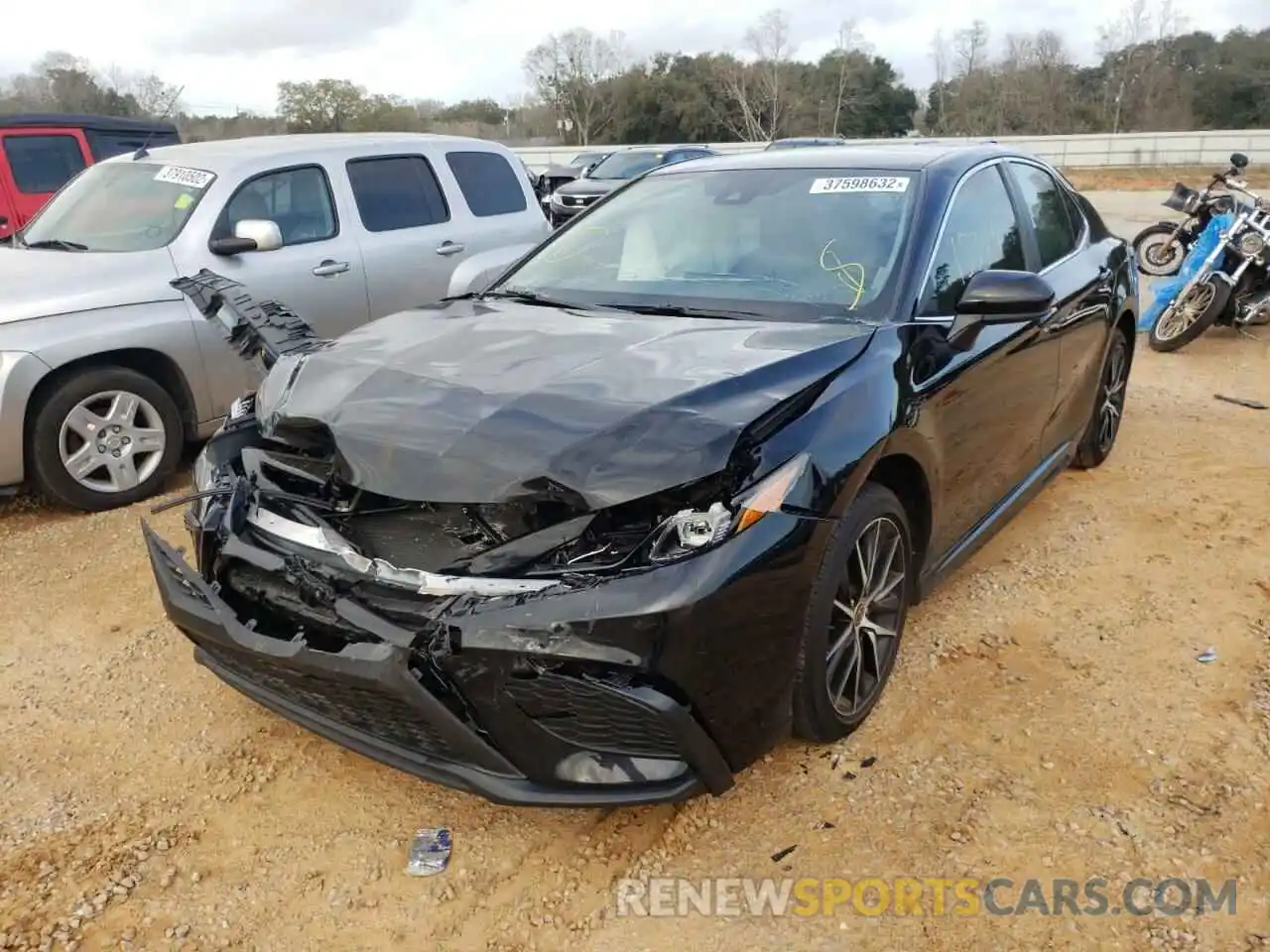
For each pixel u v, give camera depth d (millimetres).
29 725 3352
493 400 2719
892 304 3344
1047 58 59469
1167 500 5090
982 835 2771
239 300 3713
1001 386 3738
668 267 3787
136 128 10820
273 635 2693
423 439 2613
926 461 3189
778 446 2631
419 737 2543
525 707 2396
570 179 19625
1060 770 3033
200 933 2502
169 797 3000
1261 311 8828
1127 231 18047
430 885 2646
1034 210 4531
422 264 6617
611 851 2748
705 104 58469
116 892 2629
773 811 2877
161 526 5004
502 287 4047
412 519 2648
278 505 2906
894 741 3168
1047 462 4594
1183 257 11078
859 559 2990
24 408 4805
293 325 3627
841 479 2719
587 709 2381
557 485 2418
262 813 2928
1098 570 4324
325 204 6242
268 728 3336
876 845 2746
